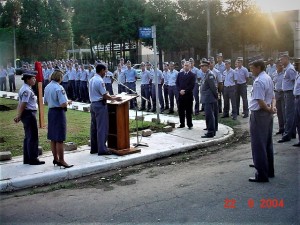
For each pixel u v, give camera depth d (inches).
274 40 1188.5
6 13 1424.7
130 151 330.0
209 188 242.1
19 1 1411.2
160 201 223.0
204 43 1163.9
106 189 253.8
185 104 440.1
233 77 528.4
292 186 239.3
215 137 397.1
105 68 331.6
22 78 299.3
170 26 1166.3
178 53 1337.4
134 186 257.1
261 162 247.6
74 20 1333.7
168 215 200.8
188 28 1151.0
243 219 191.8
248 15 1151.0
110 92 692.1
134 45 1604.3
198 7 1134.4
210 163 309.3
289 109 374.3
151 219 196.9
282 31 1156.5
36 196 245.4
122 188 254.1
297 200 215.0
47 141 391.2
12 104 721.6
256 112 247.1
